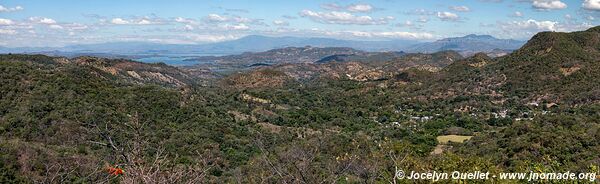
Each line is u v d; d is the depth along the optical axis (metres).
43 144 29.52
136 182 7.31
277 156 11.15
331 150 32.12
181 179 8.26
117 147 7.71
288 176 9.41
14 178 23.56
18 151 26.20
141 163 7.61
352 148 32.59
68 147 26.44
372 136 58.62
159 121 46.34
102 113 38.12
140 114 45.44
